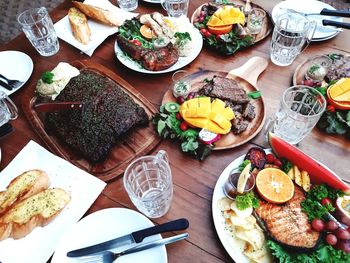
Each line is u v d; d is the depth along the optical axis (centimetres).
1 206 54
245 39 80
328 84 69
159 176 57
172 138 63
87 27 84
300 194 52
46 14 82
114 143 63
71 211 55
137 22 85
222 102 65
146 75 77
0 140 66
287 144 54
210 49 82
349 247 45
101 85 68
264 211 50
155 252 48
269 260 47
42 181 56
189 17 90
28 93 74
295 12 81
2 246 51
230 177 53
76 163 62
